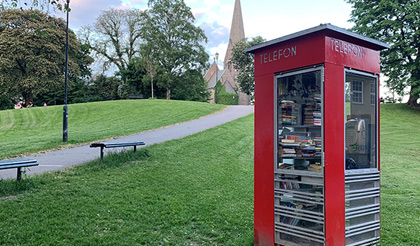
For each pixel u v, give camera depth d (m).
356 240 4.76
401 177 11.05
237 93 75.69
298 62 4.52
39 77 41.56
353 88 4.98
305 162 4.66
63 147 13.46
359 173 4.67
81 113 29.61
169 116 25.86
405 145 18.53
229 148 13.91
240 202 7.32
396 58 34.72
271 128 4.82
